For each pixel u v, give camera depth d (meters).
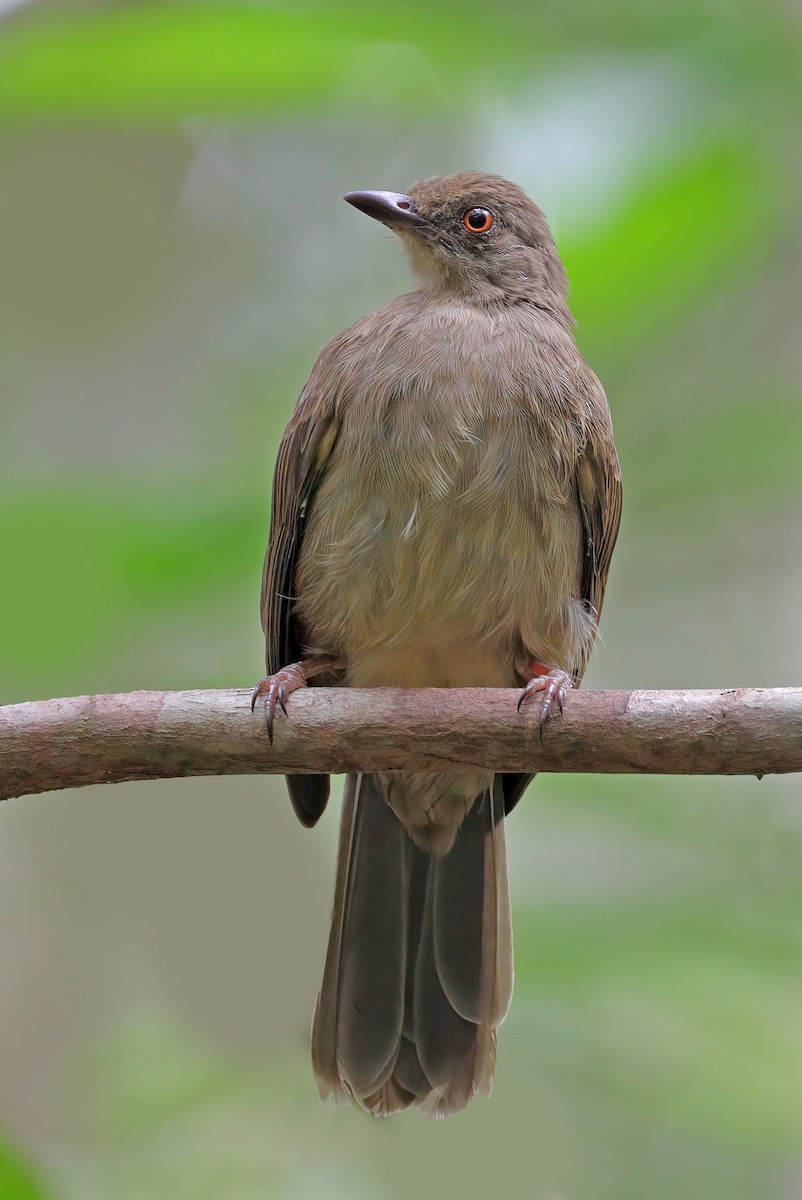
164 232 15.88
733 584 14.48
